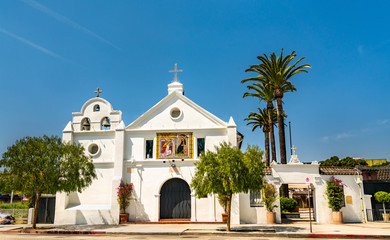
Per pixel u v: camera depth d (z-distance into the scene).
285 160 31.06
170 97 27.59
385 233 18.14
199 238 17.31
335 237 17.53
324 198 25.20
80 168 23.06
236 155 19.56
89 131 27.88
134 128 27.38
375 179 30.03
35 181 21.50
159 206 25.86
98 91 29.20
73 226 23.86
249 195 25.41
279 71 32.09
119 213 25.31
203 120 26.91
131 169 26.53
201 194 20.00
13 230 21.69
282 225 23.36
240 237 17.83
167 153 26.50
